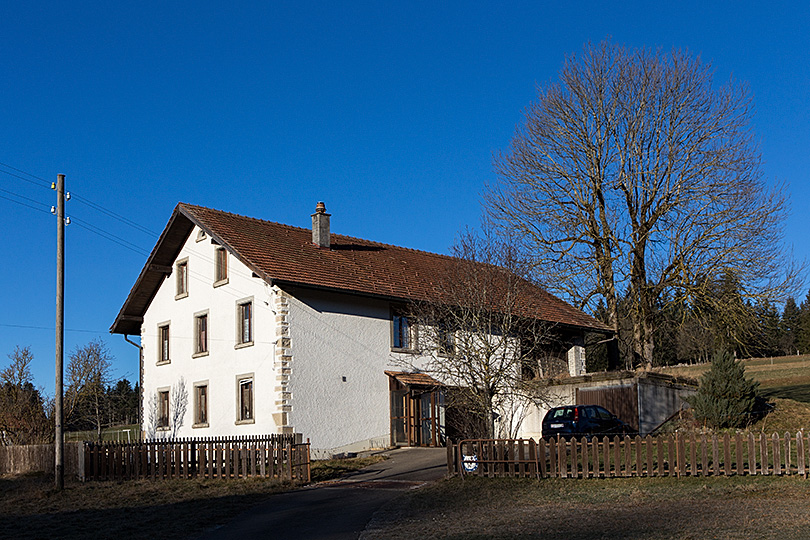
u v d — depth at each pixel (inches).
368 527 566.9
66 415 1640.0
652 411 1123.3
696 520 532.7
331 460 1023.6
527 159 1493.6
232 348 1177.4
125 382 2229.3
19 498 812.6
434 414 1232.2
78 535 587.2
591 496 649.6
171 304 1327.5
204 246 1266.0
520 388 1041.5
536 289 1402.6
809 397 1355.8
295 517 631.2
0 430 1342.3
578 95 1454.2
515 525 544.1
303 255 1210.6
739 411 1053.2
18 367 1401.3
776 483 667.4
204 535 576.7
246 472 860.0
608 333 1526.8
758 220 1331.2
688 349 2153.1
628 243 1440.7
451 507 634.8
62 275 888.9
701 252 1371.8
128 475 932.6
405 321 1266.0
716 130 1373.0
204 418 1233.4
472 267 1053.2
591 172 1462.8
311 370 1108.5
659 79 1408.7
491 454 759.1
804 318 3137.3
